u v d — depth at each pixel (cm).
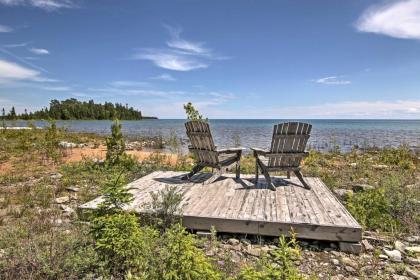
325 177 733
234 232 386
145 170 806
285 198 478
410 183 668
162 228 389
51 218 436
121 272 281
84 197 563
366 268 319
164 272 249
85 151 1213
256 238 383
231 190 529
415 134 3203
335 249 361
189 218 396
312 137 2688
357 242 354
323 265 325
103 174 755
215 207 430
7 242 310
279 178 628
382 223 431
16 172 793
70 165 859
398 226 425
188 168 808
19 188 621
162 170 789
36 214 457
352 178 758
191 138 605
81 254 285
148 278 256
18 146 1230
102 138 2100
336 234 358
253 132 3438
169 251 263
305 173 795
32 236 343
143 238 293
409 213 458
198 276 244
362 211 454
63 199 547
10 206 507
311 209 421
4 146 1232
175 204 413
